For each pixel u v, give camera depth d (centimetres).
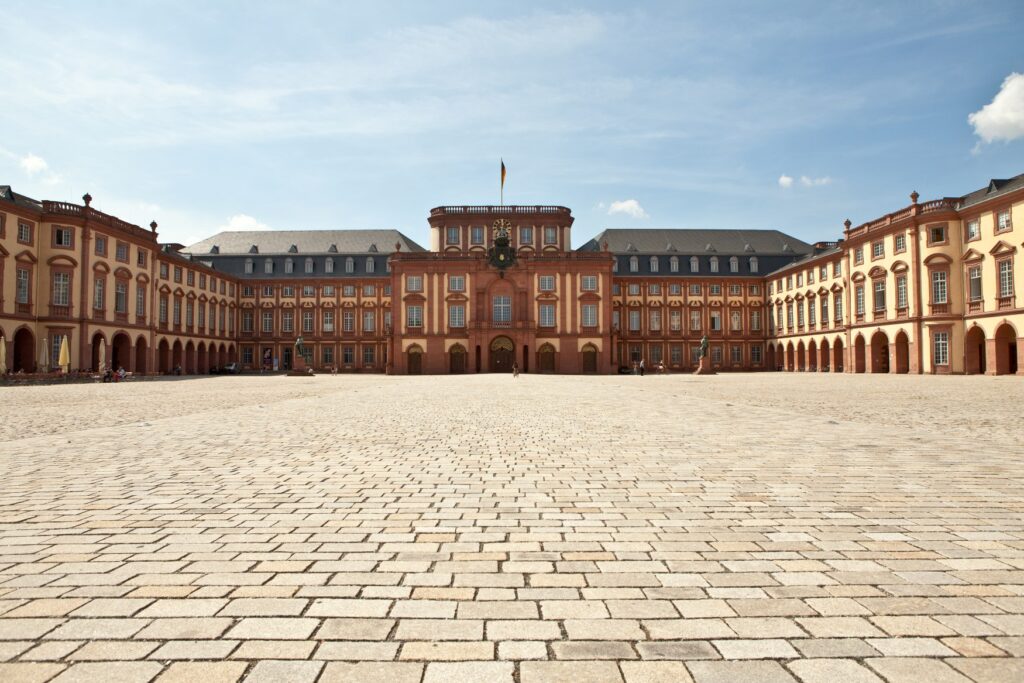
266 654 335
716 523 589
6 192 4738
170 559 488
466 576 452
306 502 673
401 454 999
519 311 7556
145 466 888
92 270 5219
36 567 468
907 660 329
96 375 4738
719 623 374
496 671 319
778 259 8881
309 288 8744
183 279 7088
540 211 8138
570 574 456
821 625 371
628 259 8800
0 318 4484
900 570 461
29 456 979
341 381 4662
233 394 2803
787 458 949
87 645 345
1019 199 4509
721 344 8788
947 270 5147
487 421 1529
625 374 7662
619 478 801
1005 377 4372
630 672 318
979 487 738
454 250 8000
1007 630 363
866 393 2695
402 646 346
